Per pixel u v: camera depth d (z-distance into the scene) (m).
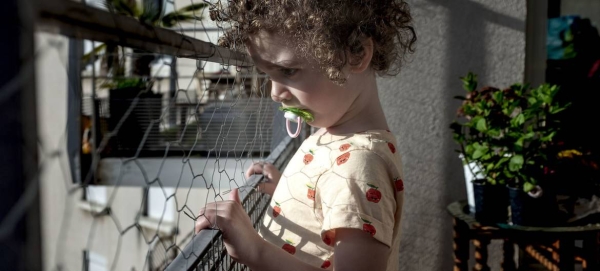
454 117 2.34
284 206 1.11
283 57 0.98
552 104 1.90
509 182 1.93
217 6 1.00
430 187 2.38
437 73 2.33
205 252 0.76
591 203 2.25
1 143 0.26
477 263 2.00
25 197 0.27
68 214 0.32
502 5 2.29
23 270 0.27
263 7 0.96
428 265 2.40
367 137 1.07
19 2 0.27
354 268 0.91
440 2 2.31
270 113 1.56
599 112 2.41
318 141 1.13
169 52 0.55
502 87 2.32
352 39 1.03
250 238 0.92
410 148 2.37
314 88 1.01
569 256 1.85
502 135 1.99
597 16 2.50
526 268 2.48
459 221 2.02
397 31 1.22
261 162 1.32
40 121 0.28
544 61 2.49
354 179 0.98
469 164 2.03
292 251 1.06
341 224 0.93
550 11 2.54
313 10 0.97
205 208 0.89
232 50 0.93
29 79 0.27
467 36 2.32
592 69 2.49
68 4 0.33
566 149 1.90
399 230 1.07
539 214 1.86
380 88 2.36
